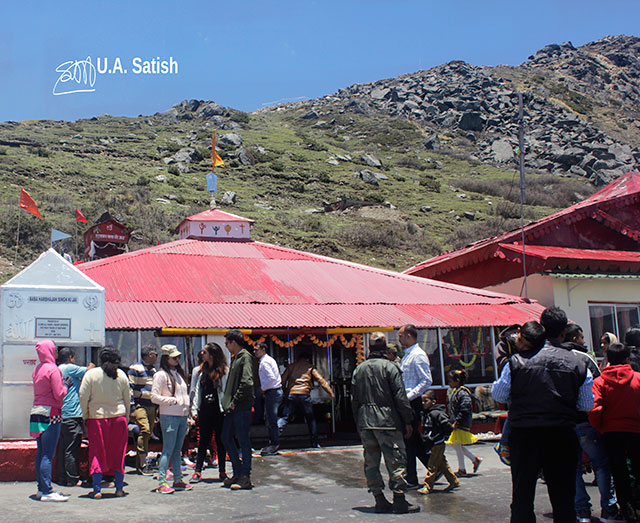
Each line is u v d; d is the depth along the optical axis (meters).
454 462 10.50
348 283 15.41
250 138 81.06
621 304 17.72
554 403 5.46
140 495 8.13
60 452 8.84
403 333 8.73
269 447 11.42
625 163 91.62
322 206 55.62
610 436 6.68
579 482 6.83
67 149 63.75
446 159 87.38
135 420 9.93
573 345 6.90
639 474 6.68
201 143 75.31
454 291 16.08
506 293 18.11
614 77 165.88
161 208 47.22
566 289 16.95
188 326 11.63
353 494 8.17
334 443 12.73
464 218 56.47
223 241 16.78
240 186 58.66
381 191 63.44
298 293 14.20
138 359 11.64
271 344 13.98
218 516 6.98
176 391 8.48
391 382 7.28
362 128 101.19
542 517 7.00
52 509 7.28
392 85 131.88
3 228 35.03
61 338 9.58
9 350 9.40
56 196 44.31
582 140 100.81
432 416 8.34
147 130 82.44
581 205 19.20
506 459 7.50
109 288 12.56
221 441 9.22
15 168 50.56
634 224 20.41
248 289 13.85
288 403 12.16
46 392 7.85
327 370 14.25
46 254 9.79
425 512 7.17
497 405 14.17
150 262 14.24
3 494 8.11
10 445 9.07
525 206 62.84
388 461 7.20
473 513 7.09
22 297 9.51
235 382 8.59
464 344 14.80
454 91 122.75
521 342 5.80
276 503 7.65
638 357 7.51
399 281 16.16
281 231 43.53
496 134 105.06
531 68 161.12
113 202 45.69
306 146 79.50
